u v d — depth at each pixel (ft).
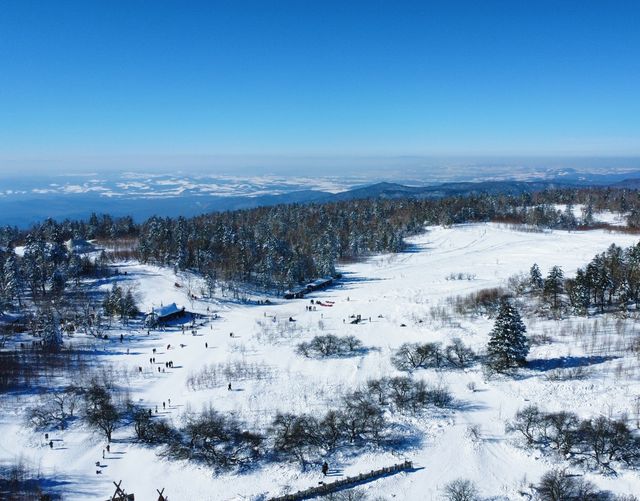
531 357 266.16
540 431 199.41
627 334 280.10
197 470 191.21
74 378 273.13
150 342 343.26
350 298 459.32
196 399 247.50
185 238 578.66
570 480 169.48
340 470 187.21
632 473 171.01
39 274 448.65
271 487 179.63
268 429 212.84
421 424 213.66
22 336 343.67
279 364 289.12
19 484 183.52
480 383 246.68
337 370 276.00
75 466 195.52
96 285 468.75
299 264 540.93
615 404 210.18
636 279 329.31
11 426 222.07
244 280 512.63
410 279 520.01
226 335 354.95
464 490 164.45
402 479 178.50
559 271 352.28
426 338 314.76
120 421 226.99
